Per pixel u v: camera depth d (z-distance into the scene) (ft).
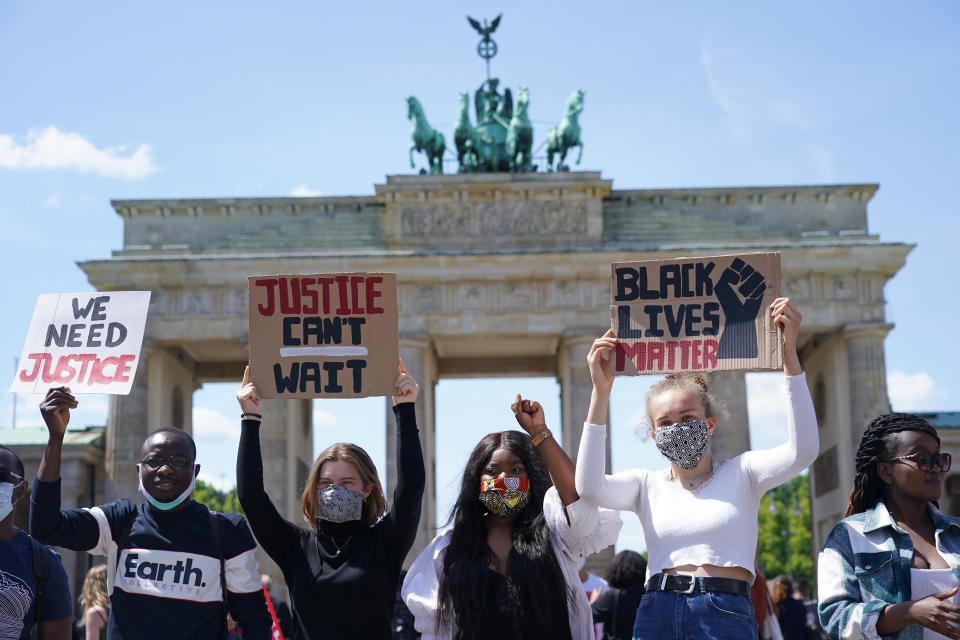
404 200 340.39
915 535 41.45
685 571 42.06
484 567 45.50
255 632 47.16
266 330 51.21
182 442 48.11
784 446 43.04
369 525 50.06
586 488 44.45
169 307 331.16
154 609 46.52
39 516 46.62
